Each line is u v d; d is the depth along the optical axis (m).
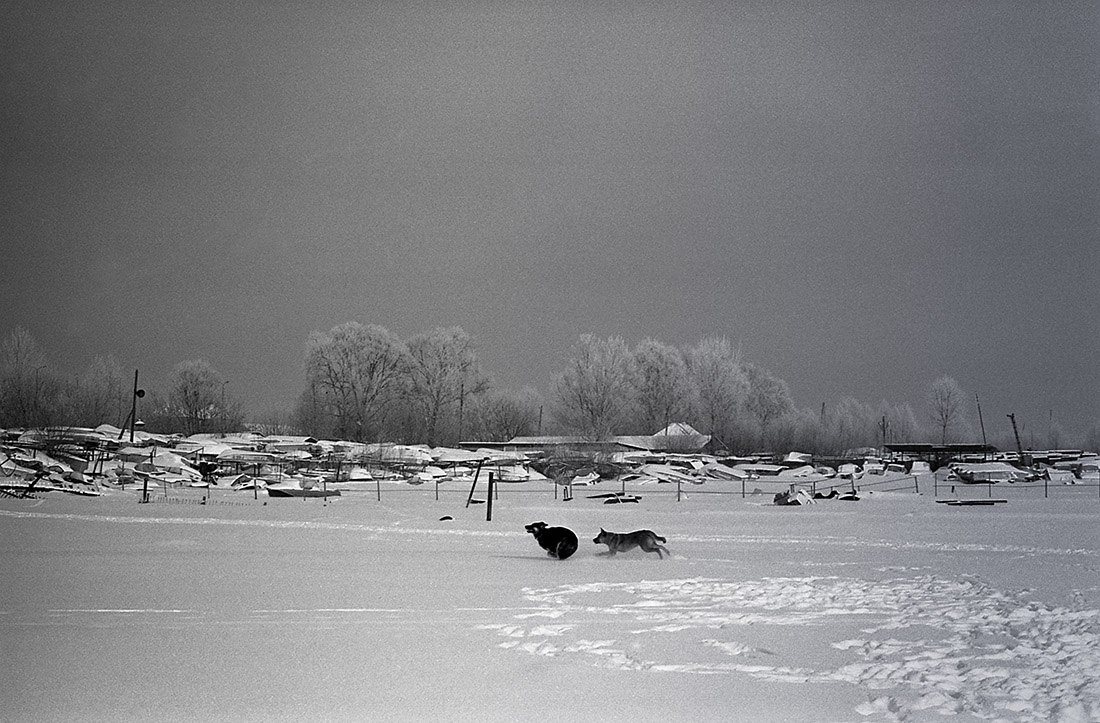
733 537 35.66
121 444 89.56
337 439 127.56
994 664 13.30
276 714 11.24
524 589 20.91
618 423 130.50
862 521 43.72
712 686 12.29
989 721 10.63
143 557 27.34
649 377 140.88
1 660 13.95
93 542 32.06
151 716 11.18
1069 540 34.34
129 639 15.41
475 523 41.16
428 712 11.28
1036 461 109.12
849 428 160.88
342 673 13.12
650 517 46.38
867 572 24.03
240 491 69.50
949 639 15.03
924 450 126.81
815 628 16.14
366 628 16.33
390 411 134.00
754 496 69.06
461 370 139.62
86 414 123.00
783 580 22.36
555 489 66.50
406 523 40.94
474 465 94.50
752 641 15.05
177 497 61.66
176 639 15.41
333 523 40.94
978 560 27.22
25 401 114.69
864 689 12.09
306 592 20.42
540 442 124.06
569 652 14.33
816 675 12.80
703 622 16.80
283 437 112.94
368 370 132.50
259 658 14.05
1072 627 15.91
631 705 11.46
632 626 16.44
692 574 23.61
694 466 97.56
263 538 33.78
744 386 144.88
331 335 133.50
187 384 134.00
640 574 23.58
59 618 17.34
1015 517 46.28
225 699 11.86
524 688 12.29
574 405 129.38
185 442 100.19
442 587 21.19
